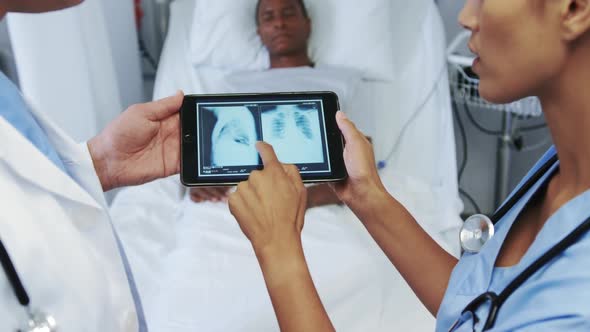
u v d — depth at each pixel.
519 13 0.67
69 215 0.84
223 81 2.18
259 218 0.83
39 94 1.88
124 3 2.26
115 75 2.14
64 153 0.93
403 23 2.30
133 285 0.97
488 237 0.85
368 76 2.26
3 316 0.74
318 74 2.15
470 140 2.56
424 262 0.97
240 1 2.28
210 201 1.79
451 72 2.29
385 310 1.44
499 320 0.72
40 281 0.75
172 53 2.39
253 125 1.02
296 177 0.89
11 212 0.74
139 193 1.91
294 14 2.21
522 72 0.69
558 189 0.80
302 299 0.78
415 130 2.19
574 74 0.68
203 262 1.51
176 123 1.10
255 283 1.45
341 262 1.50
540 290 0.68
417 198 1.94
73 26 1.88
